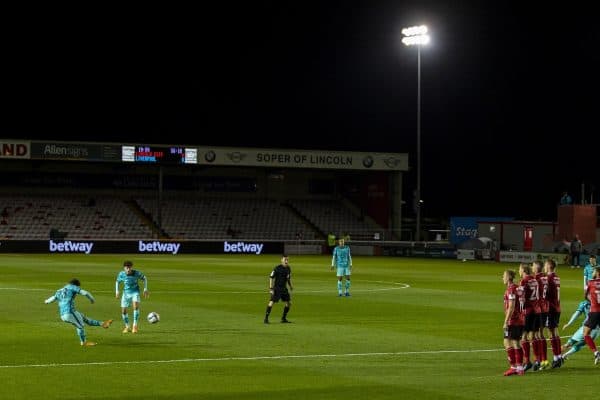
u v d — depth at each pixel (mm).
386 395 17641
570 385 18938
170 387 18219
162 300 38500
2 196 102438
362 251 101375
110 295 40406
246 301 38250
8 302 36469
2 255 85250
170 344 24438
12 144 93062
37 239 91438
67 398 17062
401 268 70812
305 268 68375
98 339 25344
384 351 23516
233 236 105938
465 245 89750
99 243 92438
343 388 18297
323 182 116438
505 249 94375
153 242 94375
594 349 21344
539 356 20906
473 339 26266
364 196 113062
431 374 20094
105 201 106062
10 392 17578
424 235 121250
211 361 21547
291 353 22984
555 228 92375
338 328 28672
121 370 20172
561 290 48281
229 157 100375
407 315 33156
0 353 22594
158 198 99125
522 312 20141
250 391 17906
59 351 22969
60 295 23891
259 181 113688
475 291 45812
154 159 97750
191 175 110625
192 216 107188
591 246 81688
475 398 17469
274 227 108750
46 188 104750
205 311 33875
